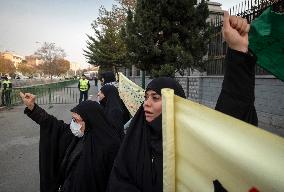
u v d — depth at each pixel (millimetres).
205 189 1258
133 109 5148
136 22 9938
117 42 22812
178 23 9938
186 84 14180
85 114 2701
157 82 1995
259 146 1060
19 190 4953
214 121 1244
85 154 2648
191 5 9773
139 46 9742
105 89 4426
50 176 2943
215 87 11430
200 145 1291
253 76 1581
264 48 1746
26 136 9195
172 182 1416
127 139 1997
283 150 999
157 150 1899
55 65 74938
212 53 11891
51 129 3004
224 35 1540
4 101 18516
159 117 1959
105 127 2738
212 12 13625
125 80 5629
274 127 7914
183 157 1386
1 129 10406
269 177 1009
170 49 9453
